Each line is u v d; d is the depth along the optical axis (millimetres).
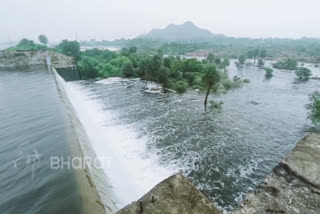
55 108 14055
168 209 1585
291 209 1709
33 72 27859
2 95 16984
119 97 29328
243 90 37125
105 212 5645
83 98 28547
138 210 1599
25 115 12883
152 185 10656
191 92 33656
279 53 142125
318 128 19516
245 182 11453
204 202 1647
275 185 1975
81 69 47062
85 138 11781
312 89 38812
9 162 8219
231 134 17531
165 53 141500
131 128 18156
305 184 1935
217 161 13359
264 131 18484
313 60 105812
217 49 165625
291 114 23688
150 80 40531
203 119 20906
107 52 72062
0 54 32625
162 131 17672
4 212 5883
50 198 6258
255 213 1706
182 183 1829
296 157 2295
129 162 12719
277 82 47656
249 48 166625
